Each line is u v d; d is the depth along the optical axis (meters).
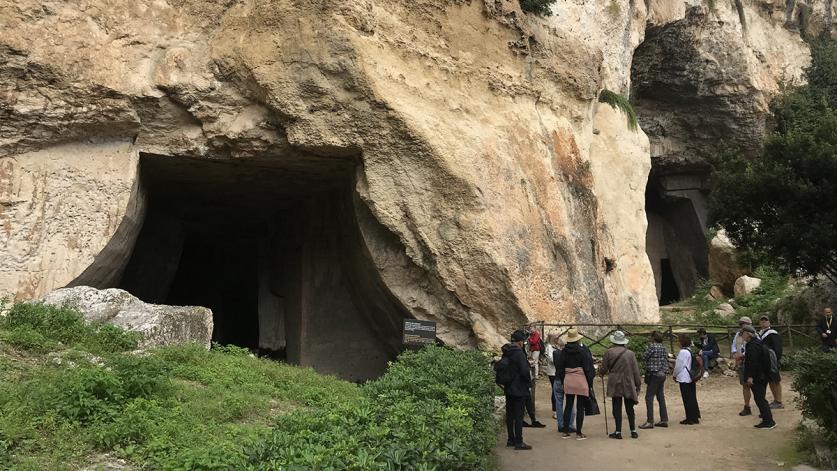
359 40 14.06
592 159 21.20
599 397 12.53
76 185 13.07
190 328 10.20
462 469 4.69
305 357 17.67
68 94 12.77
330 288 18.28
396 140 14.40
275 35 14.02
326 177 16.45
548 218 16.48
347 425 5.25
